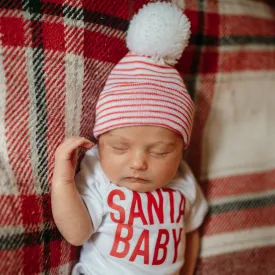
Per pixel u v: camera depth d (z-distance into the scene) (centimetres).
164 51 70
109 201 72
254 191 93
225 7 90
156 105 67
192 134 90
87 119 74
